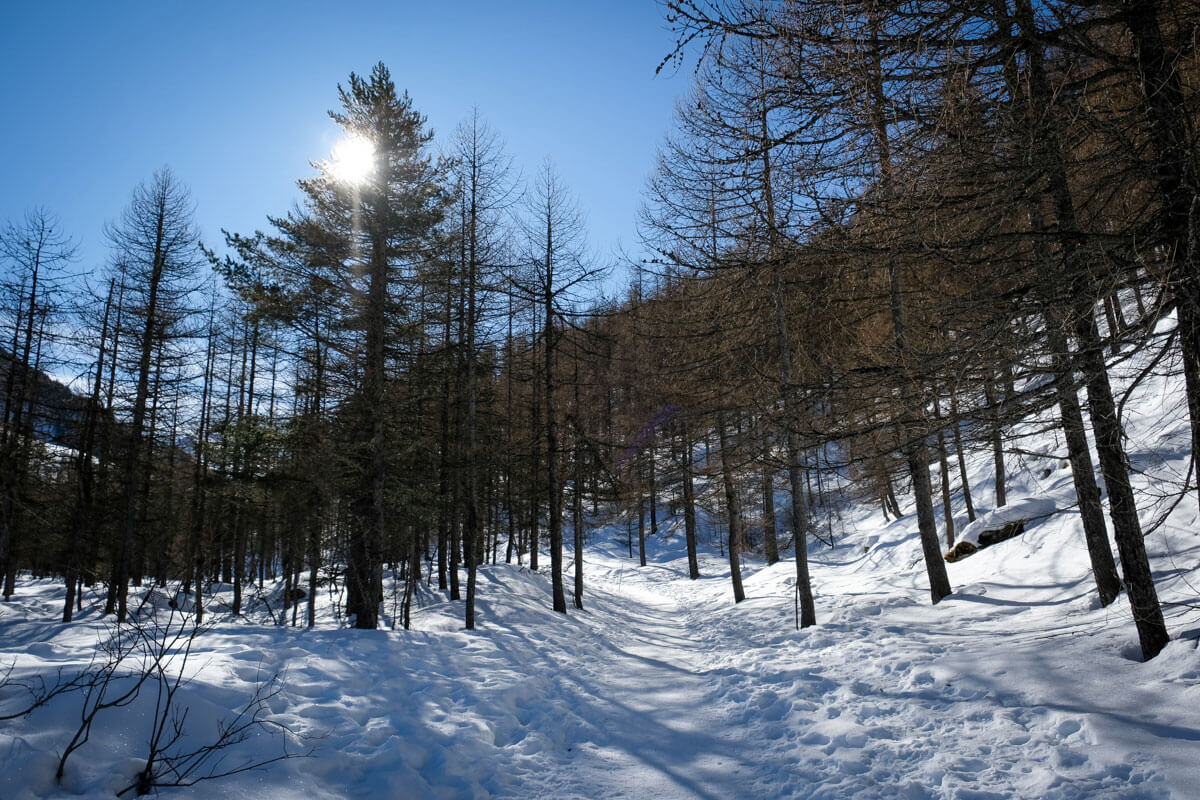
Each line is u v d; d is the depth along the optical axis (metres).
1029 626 8.48
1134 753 4.27
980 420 5.04
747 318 11.87
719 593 21.72
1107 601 8.36
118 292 18.66
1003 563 12.84
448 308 15.96
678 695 7.82
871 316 9.98
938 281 6.29
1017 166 4.62
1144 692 5.13
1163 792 3.81
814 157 5.50
